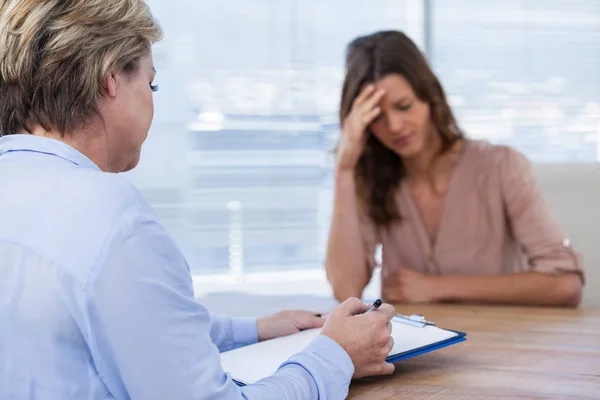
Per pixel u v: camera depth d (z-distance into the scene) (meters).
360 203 1.76
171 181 2.86
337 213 1.71
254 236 2.93
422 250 1.75
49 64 0.63
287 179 2.93
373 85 1.60
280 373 0.70
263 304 1.55
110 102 0.67
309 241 2.96
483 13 2.81
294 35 2.88
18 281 0.57
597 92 2.80
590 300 1.82
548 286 1.46
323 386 0.71
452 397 0.78
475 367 0.91
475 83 2.84
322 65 2.90
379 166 1.75
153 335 0.55
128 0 0.68
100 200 0.58
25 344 0.57
